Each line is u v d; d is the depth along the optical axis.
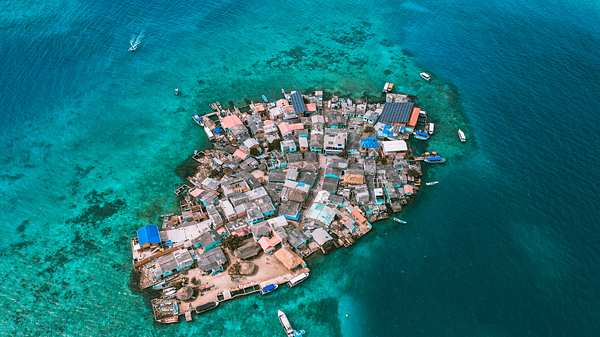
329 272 98.81
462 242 104.62
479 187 117.94
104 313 90.81
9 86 149.25
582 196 113.88
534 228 107.06
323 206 108.31
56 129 136.25
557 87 150.25
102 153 128.75
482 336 87.44
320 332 88.81
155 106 145.38
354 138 128.75
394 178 114.94
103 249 102.62
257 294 94.19
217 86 153.75
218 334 88.06
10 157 127.12
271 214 106.56
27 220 109.81
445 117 140.88
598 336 86.69
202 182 114.00
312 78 157.38
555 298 93.06
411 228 107.75
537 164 123.31
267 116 137.25
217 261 96.31
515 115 140.25
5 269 98.56
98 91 150.50
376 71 161.38
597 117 137.62
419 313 91.62
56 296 93.62
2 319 89.69
